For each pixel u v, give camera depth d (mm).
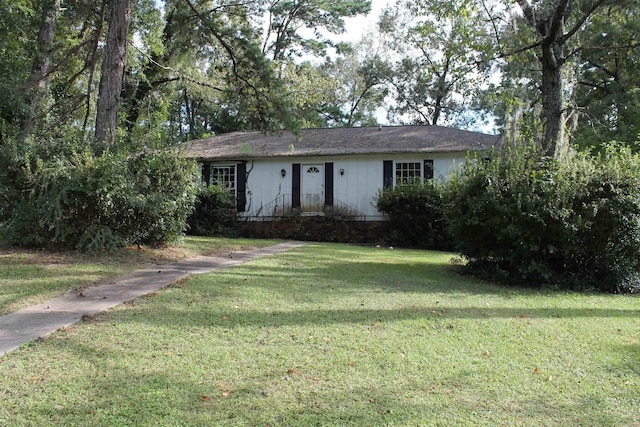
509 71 14094
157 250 10820
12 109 13984
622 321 5926
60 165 9031
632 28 19406
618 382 3902
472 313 6133
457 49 12609
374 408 3324
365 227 17969
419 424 3105
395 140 18797
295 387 3641
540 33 11164
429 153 17391
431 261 11742
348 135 20328
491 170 9078
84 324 5078
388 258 12102
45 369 3855
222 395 3477
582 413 3330
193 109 36875
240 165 19312
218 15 17828
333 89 33750
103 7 15203
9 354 4145
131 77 20734
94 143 10188
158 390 3521
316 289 7375
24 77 15008
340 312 5969
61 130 10609
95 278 7492
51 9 15781
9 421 3016
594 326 5637
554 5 10734
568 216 8305
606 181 8461
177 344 4555
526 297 7516
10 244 9758
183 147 11664
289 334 4977
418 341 4855
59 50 18094
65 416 3094
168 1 19078
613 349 4742
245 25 15836
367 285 7887
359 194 18141
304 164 18719
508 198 8750
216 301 6305
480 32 12328
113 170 9312
